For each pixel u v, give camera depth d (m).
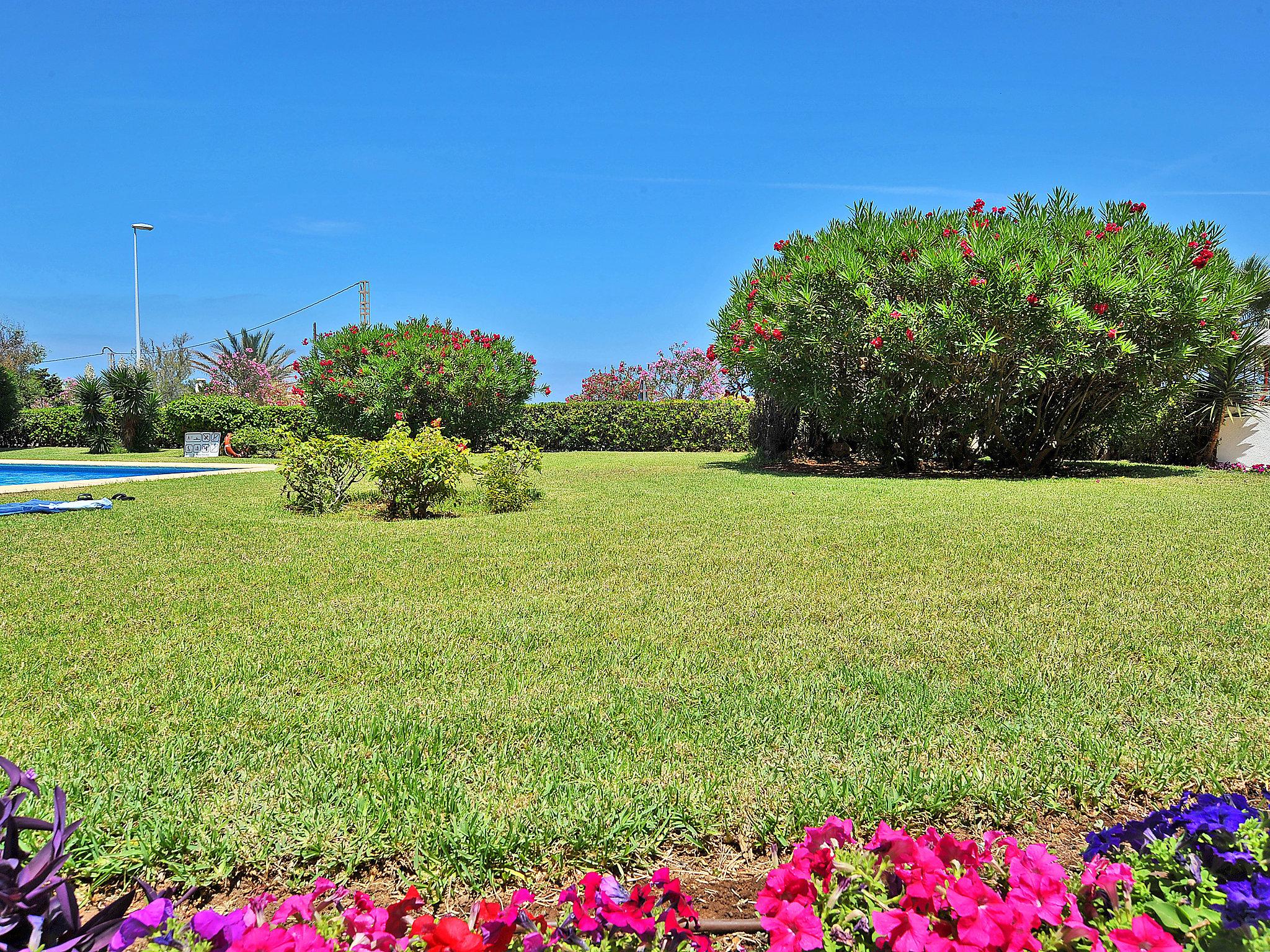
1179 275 10.92
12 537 6.26
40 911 1.22
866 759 2.41
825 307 11.93
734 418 21.47
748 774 2.32
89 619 3.92
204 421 22.20
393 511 8.09
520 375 19.83
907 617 3.99
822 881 1.54
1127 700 2.88
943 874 1.47
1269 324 13.58
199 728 2.65
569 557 5.48
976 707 2.83
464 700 2.92
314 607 4.16
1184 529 6.54
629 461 16.66
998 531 6.49
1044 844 2.02
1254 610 4.05
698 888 1.87
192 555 5.56
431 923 1.33
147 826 1.98
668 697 2.94
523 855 1.91
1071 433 12.73
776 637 3.67
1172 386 12.39
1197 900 1.49
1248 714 2.75
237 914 1.39
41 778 2.23
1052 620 3.91
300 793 2.18
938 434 13.41
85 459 18.98
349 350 19.16
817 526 6.84
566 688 3.03
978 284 11.00
